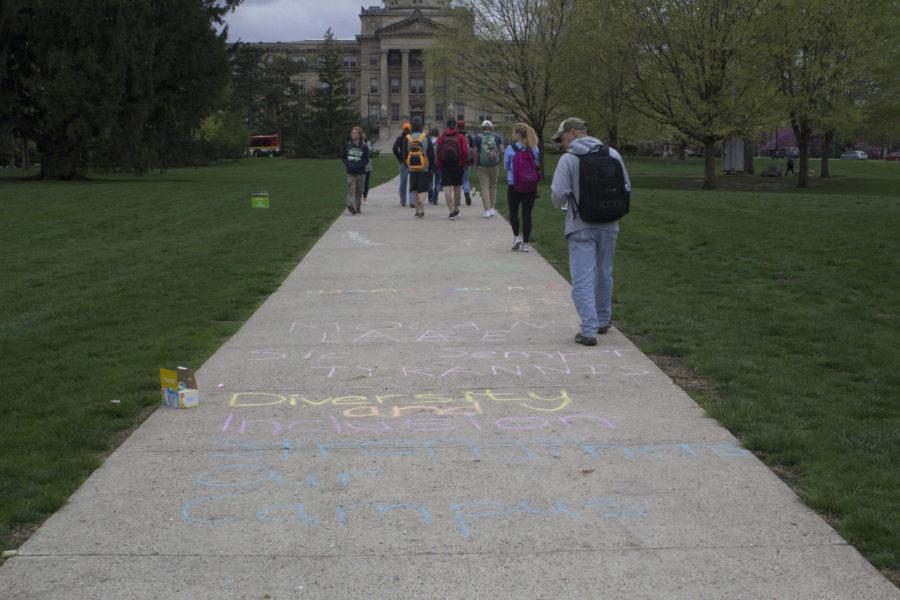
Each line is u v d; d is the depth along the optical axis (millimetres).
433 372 6539
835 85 35188
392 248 13047
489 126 16531
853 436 5027
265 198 20891
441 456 4863
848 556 3674
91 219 18844
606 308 7633
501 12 39594
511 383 6238
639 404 5734
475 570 3602
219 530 3979
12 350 7484
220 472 4656
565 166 7184
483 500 4277
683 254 12344
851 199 21953
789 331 7688
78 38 33531
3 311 9359
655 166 65750
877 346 7184
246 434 5234
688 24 33531
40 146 37219
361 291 9844
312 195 24844
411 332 7859
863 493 4227
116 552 3771
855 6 34781
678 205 19859
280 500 4297
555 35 39438
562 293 9594
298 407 5738
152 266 12297
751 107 34531
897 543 3695
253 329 8062
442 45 41125
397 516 4109
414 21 109750
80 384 6320
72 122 33938
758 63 34844
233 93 82062
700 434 5156
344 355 7070
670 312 8523
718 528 3957
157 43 35969
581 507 4191
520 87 42219
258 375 6508
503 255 12227
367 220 16828
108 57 33688
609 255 7469
